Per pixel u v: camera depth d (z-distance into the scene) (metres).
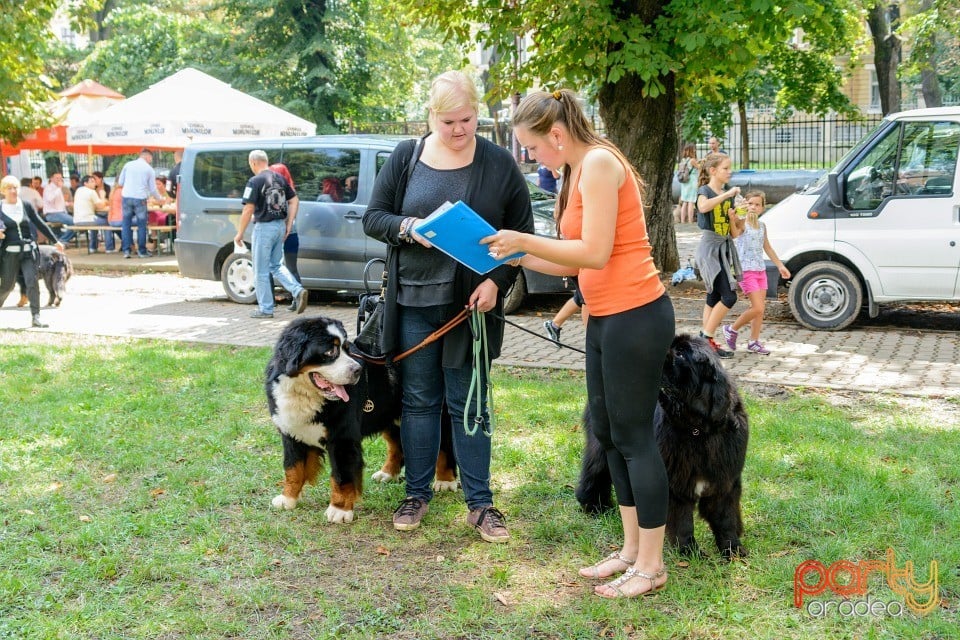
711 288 8.19
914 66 22.00
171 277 15.05
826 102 23.12
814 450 5.34
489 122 24.20
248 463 5.35
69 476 5.16
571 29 10.19
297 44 29.41
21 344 8.96
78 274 15.53
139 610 3.59
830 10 11.95
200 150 12.12
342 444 4.42
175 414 6.34
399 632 3.45
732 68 10.59
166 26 31.73
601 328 3.55
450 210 3.41
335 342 4.16
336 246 11.12
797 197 9.58
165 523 4.46
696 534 4.27
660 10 10.72
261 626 3.47
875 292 9.26
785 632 3.39
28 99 15.89
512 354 8.48
